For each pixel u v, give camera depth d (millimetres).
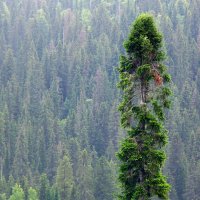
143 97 54188
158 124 53625
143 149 54094
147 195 54000
